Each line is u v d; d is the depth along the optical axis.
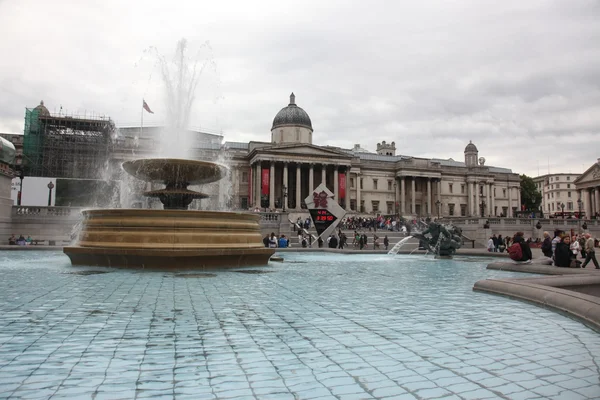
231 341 4.85
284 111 86.00
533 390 3.51
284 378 3.69
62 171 59.97
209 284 9.58
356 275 12.52
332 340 4.96
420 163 94.62
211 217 13.45
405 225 57.09
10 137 73.06
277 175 82.12
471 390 3.49
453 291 9.23
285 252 27.28
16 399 3.16
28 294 7.86
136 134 74.12
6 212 30.97
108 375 3.71
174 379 3.63
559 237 16.31
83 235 13.98
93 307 6.69
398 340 5.01
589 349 4.72
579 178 84.62
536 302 7.38
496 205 102.00
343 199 80.94
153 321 5.79
